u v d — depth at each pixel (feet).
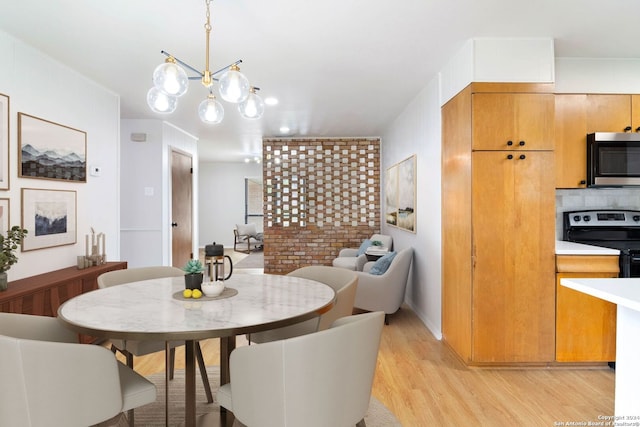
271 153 20.74
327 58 9.83
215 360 9.75
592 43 9.02
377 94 12.98
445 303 10.62
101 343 10.27
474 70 8.71
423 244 12.68
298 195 20.77
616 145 9.59
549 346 8.84
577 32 8.45
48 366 3.93
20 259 8.90
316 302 5.70
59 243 10.18
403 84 11.95
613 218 10.71
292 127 18.22
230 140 21.98
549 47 8.74
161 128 16.70
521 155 8.73
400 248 16.19
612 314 8.80
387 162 18.84
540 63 8.75
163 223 16.85
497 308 8.84
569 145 9.89
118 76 11.19
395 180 16.70
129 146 16.62
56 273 9.63
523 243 8.80
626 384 4.99
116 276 7.90
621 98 9.87
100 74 11.03
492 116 8.73
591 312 8.79
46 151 9.66
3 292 7.55
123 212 16.65
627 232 10.67
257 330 4.58
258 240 32.27
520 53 8.73
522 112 8.73
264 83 11.75
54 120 9.98
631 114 9.89
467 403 7.49
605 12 7.56
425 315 12.51
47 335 5.57
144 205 16.69
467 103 8.95
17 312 7.55
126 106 14.47
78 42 8.90
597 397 7.68
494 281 8.81
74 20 7.86
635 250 8.58
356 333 4.38
